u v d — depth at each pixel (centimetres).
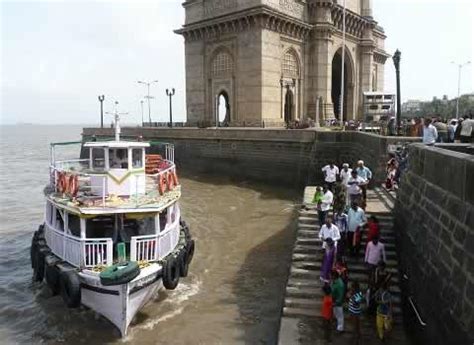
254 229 2631
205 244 2364
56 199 1636
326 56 5872
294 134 3903
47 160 8362
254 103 5231
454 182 1029
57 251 1656
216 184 4191
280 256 2158
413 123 2855
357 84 7081
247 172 4294
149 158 2312
